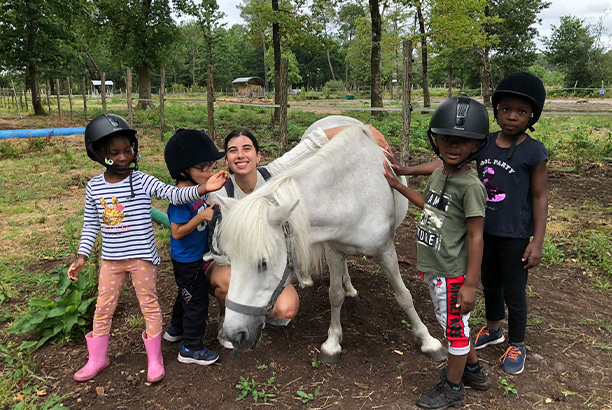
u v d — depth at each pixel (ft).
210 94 24.75
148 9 67.21
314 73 232.32
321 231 7.44
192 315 8.30
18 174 25.70
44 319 9.33
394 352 8.86
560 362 8.47
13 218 17.76
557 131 39.83
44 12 60.85
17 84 102.58
